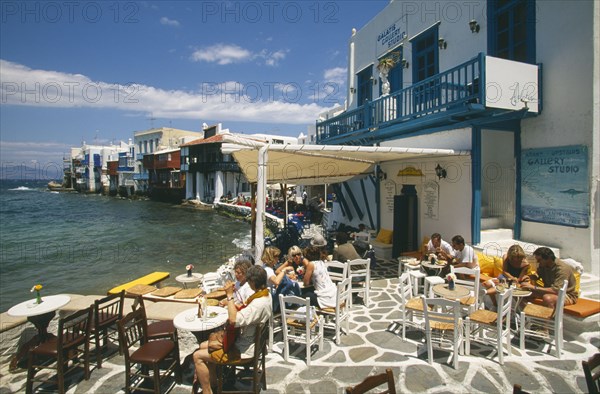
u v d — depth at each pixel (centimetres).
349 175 1174
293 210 2917
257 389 388
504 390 405
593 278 684
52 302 515
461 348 488
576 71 718
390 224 1163
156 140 5984
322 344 505
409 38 1220
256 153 768
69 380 456
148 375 414
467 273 571
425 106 891
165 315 579
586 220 709
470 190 848
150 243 2250
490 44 906
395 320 608
